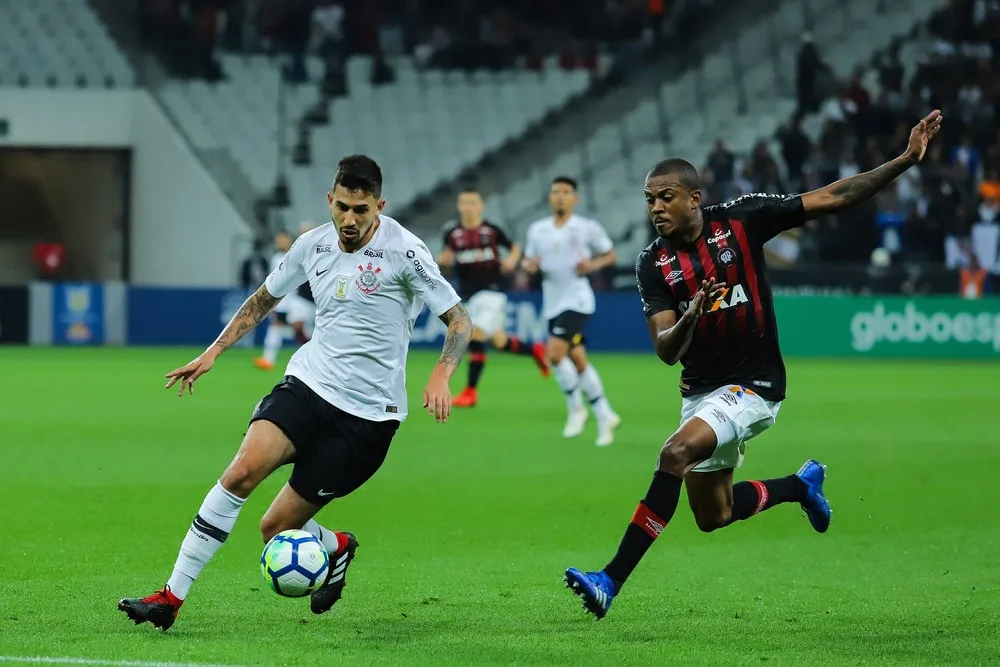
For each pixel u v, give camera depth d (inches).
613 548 1049.5
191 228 4052.7
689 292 811.4
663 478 771.4
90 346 3767.2
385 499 1273.4
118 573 919.7
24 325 3799.2
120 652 692.7
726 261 807.7
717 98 4284.0
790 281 3486.7
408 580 919.7
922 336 3430.1
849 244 3585.1
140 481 1352.1
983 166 3686.0
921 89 3799.2
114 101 4050.2
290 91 4313.5
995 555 1033.5
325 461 771.4
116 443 1668.3
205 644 716.7
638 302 3644.2
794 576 948.0
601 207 4052.7
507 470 1466.5
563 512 1211.2
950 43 4082.2
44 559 964.6
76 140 4028.1
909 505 1269.7
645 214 4005.9
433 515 1192.8
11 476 1376.7
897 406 2220.7
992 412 2132.1
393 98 4360.2
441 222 4111.7
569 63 4446.4
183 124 4156.0
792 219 815.7
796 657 708.0
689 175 802.2
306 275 802.8
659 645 733.9
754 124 4188.0
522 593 877.2
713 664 690.8
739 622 796.6
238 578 911.7
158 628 752.3
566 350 1760.6
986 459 1583.4
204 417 1979.6
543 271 1766.7
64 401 2217.0
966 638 756.6
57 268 4175.7
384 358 780.0
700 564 994.1
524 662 690.8
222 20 4362.7
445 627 775.7
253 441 752.3
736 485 911.0
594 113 4330.7
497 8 4471.0
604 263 1747.0
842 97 3794.3
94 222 4170.8
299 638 738.8
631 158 4192.9
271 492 1299.2
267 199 4079.7
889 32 4313.5
